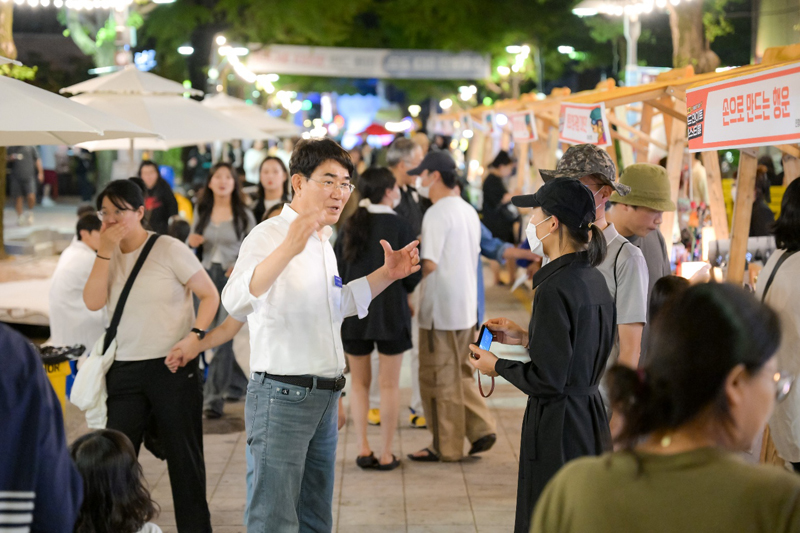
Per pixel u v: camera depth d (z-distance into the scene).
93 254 6.74
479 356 3.15
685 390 1.44
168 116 7.56
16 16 27.83
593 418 3.00
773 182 8.59
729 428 1.46
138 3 17.77
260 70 22.47
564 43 23.28
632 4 12.12
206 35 23.81
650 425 1.47
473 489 5.07
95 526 3.03
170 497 4.98
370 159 27.09
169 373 4.04
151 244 4.06
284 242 2.91
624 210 3.88
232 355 6.78
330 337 3.30
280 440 3.24
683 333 1.46
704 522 1.38
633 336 3.39
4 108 3.47
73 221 19.17
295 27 21.11
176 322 4.07
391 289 5.22
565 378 2.89
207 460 5.63
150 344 4.01
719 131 3.80
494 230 12.01
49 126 3.43
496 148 18.12
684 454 1.44
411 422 6.43
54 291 6.66
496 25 22.47
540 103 9.09
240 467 5.50
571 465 1.54
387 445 5.41
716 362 1.42
